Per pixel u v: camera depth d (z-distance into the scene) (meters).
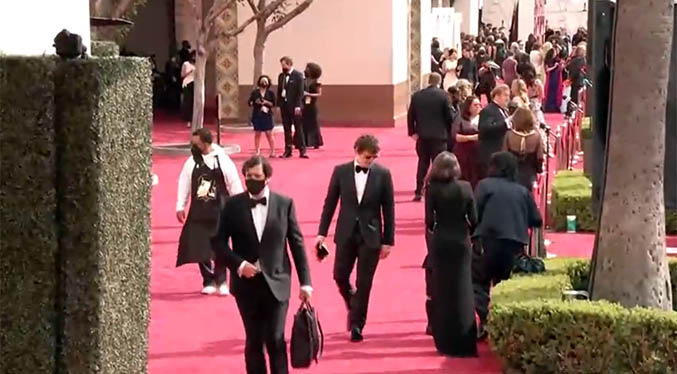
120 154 7.07
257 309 8.09
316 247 10.25
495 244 9.93
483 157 14.10
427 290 10.00
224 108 30.05
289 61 22.92
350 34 29.59
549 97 31.83
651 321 8.40
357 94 29.77
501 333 8.87
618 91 8.88
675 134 7.10
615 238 9.04
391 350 9.80
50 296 6.76
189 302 11.52
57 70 6.66
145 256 7.62
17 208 6.66
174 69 33.75
